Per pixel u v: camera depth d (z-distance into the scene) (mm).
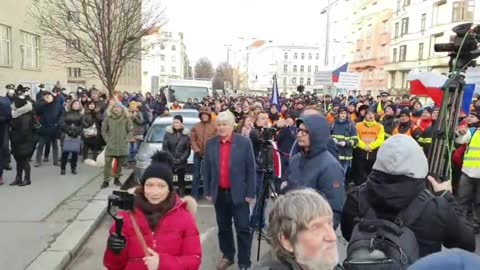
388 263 2383
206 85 24625
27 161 9344
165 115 12688
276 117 14133
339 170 3854
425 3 51906
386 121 11562
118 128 9352
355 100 20406
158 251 3152
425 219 2590
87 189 9141
